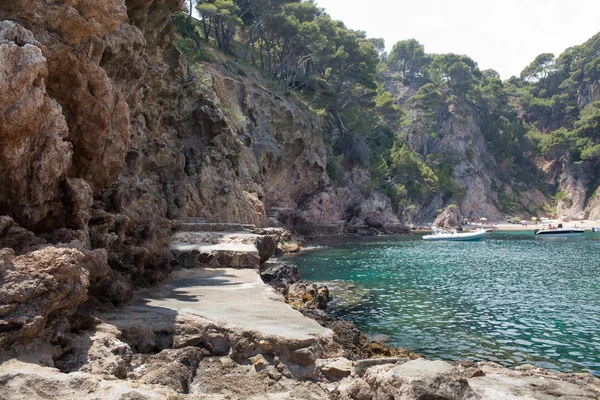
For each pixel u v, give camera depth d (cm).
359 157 8450
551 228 8831
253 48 7638
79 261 659
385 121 10488
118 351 622
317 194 6888
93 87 1037
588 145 12925
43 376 480
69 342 599
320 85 8219
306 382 653
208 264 1505
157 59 2166
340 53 7581
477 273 3062
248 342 711
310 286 1997
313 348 702
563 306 1989
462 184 12056
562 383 629
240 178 4306
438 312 1848
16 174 736
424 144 12250
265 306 919
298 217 5969
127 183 1472
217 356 713
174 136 2831
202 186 2762
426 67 15138
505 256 4303
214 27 7175
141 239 1251
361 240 6197
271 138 5694
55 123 783
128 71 1538
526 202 12862
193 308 871
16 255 649
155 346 721
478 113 14125
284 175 6147
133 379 588
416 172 10150
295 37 7338
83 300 654
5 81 660
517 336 1509
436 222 9331
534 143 13725
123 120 1151
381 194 8731
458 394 528
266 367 667
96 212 1016
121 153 1175
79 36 962
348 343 1146
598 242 6259
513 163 13675
